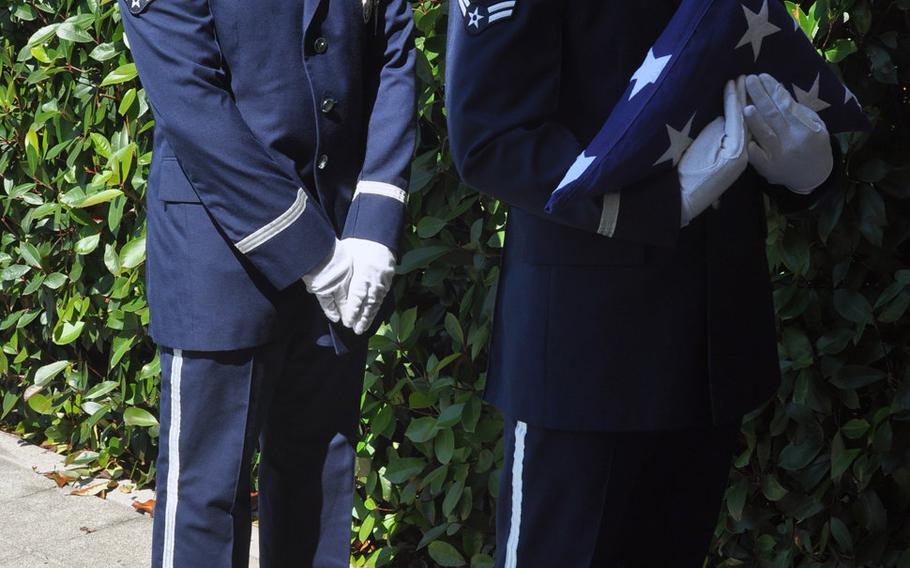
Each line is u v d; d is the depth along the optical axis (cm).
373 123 305
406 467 375
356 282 290
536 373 227
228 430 297
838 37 292
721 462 246
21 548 417
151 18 284
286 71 289
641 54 217
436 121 354
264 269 282
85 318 481
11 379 539
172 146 284
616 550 233
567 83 220
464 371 365
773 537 329
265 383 303
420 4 356
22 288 515
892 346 305
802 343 304
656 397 221
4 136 498
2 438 546
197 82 279
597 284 221
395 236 298
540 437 229
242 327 289
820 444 310
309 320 305
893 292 290
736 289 229
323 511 323
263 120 288
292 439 320
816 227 302
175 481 301
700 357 225
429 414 382
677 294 221
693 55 207
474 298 355
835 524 311
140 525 442
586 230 212
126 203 454
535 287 228
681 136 208
